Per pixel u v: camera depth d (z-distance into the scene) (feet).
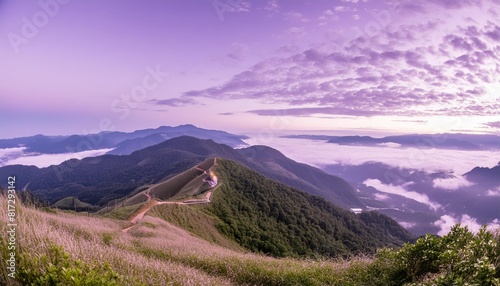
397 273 29.71
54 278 14.99
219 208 281.13
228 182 354.33
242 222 269.03
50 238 22.24
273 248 236.84
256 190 351.67
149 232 93.91
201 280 30.27
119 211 210.79
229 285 33.91
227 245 219.00
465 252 22.39
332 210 368.27
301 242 273.33
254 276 37.65
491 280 18.01
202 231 220.02
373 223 380.99
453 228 28.22
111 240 49.49
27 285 15.76
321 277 35.06
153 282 25.14
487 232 23.56
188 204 266.57
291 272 37.65
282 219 310.24
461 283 18.38
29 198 29.14
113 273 17.54
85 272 16.72
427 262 27.53
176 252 48.67
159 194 363.56
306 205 355.36
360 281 31.50
